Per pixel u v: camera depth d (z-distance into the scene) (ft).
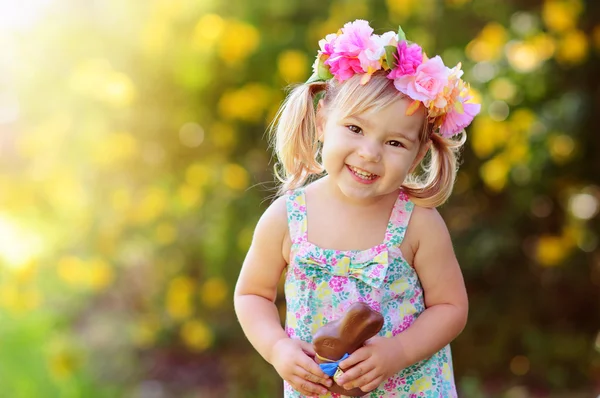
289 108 8.70
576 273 19.49
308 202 8.43
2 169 17.90
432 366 8.35
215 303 18.42
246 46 17.80
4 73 17.95
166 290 18.78
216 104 18.84
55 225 17.72
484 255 18.90
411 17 18.20
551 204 19.29
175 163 18.88
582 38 17.78
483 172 18.01
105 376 17.75
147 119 18.51
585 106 18.11
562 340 19.54
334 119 7.95
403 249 8.20
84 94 17.49
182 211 18.19
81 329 18.43
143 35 17.87
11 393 12.28
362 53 7.82
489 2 18.44
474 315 19.67
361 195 7.85
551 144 17.70
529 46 17.52
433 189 8.40
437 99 7.80
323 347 7.67
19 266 15.31
